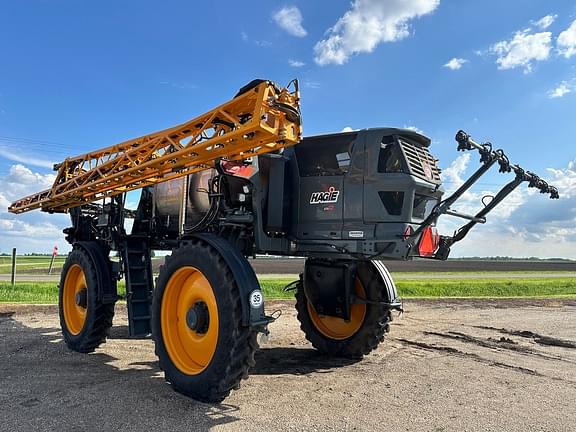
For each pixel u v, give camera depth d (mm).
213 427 3514
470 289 17594
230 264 4098
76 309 6516
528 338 7867
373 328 5848
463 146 4141
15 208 7973
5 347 6309
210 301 4312
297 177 5379
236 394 4371
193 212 5668
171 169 5125
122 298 6066
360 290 6047
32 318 8695
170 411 3850
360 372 5355
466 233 5160
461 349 6797
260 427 3537
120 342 6750
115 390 4398
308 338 6426
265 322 4016
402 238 4625
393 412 3977
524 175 4973
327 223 5105
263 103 3926
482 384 4930
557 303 13695
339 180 5066
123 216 6266
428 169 5062
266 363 5766
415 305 12562
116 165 5781
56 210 7551
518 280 22766
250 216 4980
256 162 5051
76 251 6465
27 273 25422
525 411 4074
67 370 5133
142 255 6109
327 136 5238
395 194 4730
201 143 4449
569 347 7129
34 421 3572
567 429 3662
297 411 3932
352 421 3725
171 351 4527
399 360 6020
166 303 4652
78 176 6297
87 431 3389
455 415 3936
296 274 24297
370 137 4910
